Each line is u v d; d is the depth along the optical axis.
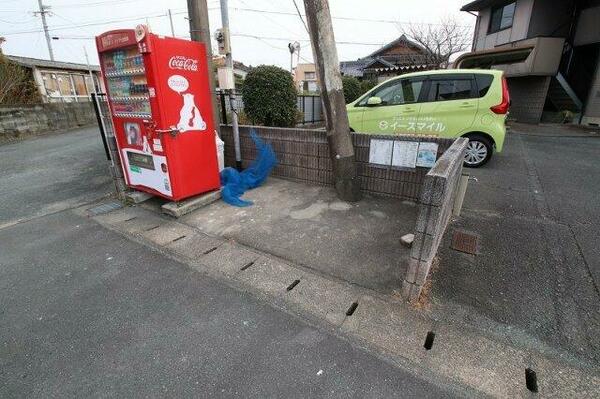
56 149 7.71
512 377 1.67
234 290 2.39
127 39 3.16
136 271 2.64
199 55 3.50
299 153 4.61
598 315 2.09
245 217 3.61
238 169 4.96
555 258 2.74
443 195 1.88
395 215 3.59
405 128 5.56
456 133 5.30
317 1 3.26
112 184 4.87
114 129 3.91
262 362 1.78
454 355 1.80
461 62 12.31
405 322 2.04
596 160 6.05
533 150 6.99
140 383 1.66
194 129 3.63
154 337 1.96
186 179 3.68
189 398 1.58
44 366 1.77
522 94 11.57
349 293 2.33
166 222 3.54
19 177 5.29
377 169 4.01
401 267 2.63
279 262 2.73
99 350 1.87
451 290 2.33
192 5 4.37
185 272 2.62
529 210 3.72
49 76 16.30
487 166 5.62
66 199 4.27
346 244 3.00
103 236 3.24
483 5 12.86
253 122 7.59
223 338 1.94
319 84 3.63
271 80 7.38
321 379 1.67
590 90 10.30
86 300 2.29
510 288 2.36
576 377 1.66
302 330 2.00
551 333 1.95
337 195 4.14
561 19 10.60
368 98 5.86
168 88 3.26
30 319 2.12
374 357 1.80
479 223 3.39
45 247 3.03
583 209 3.75
